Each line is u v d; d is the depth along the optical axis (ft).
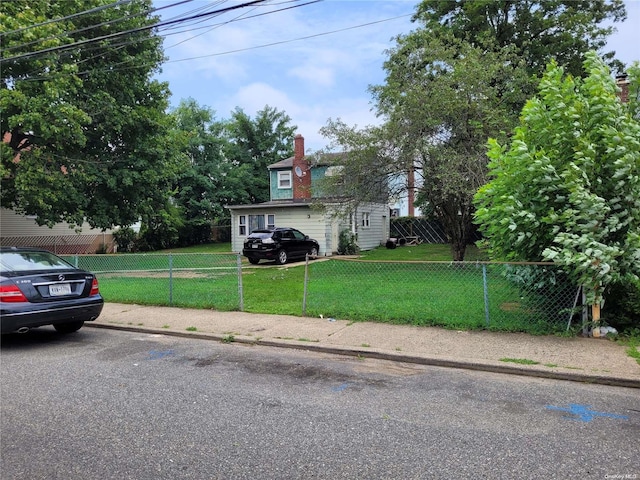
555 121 23.11
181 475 10.23
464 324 23.67
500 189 23.58
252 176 127.85
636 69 24.09
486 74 46.34
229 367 18.76
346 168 53.16
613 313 22.25
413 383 16.63
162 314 29.37
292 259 68.59
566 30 71.36
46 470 10.44
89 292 23.99
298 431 12.49
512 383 16.56
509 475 10.14
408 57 50.90
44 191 52.65
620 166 20.39
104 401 14.78
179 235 107.55
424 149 47.88
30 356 20.51
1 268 21.88
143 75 64.80
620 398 14.94
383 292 34.22
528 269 22.80
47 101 49.85
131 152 63.87
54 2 54.03
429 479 10.02
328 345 21.22
